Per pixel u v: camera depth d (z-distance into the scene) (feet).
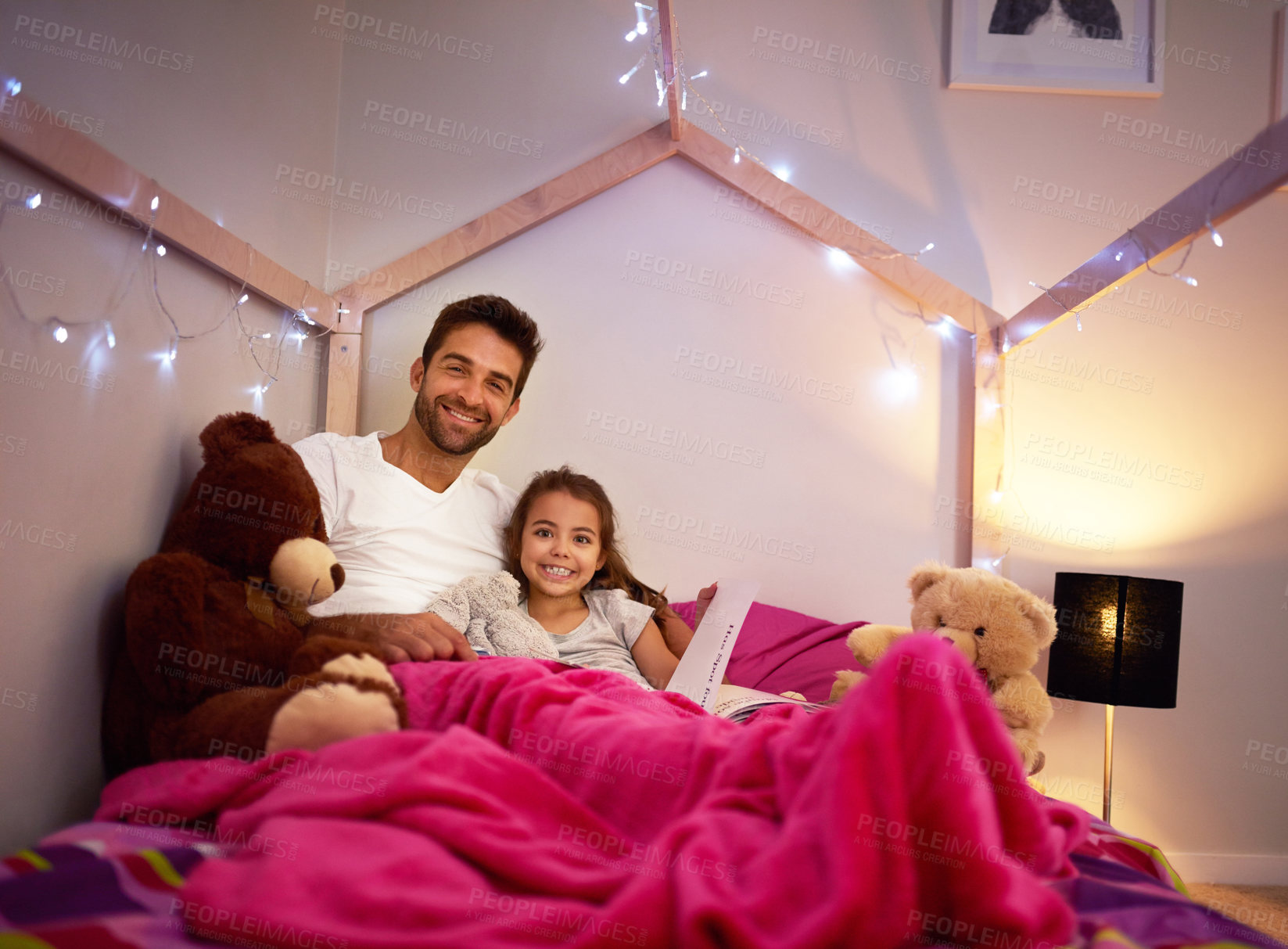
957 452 8.33
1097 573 7.98
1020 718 6.18
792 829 2.55
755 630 7.30
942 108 8.71
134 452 5.02
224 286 6.15
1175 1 8.76
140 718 4.49
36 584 4.14
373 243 8.52
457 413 6.59
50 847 2.89
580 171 8.29
